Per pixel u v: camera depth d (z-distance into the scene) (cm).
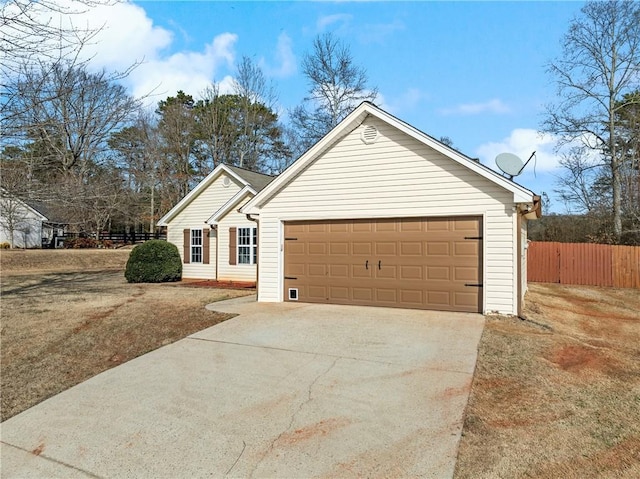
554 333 702
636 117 2022
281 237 1022
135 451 346
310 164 991
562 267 1659
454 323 743
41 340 689
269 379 495
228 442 354
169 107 3272
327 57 2567
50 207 1057
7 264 2241
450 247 856
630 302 1251
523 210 826
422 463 313
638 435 358
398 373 502
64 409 436
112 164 1220
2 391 498
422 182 877
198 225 1697
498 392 447
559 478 295
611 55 2030
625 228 2053
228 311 876
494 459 319
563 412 402
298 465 316
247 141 3309
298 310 887
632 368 542
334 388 462
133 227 3750
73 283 1531
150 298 1092
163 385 488
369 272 930
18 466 333
